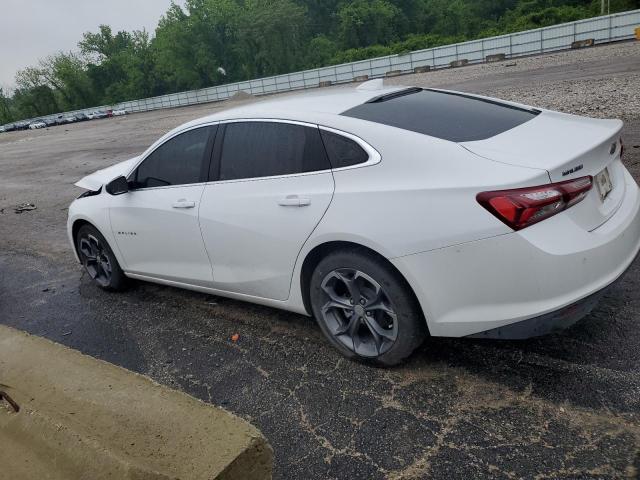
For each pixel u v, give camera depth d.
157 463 1.93
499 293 2.61
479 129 3.01
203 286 4.03
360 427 2.73
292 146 3.26
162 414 2.22
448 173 2.68
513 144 2.80
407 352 2.99
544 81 17.97
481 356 3.14
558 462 2.33
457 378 2.98
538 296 2.54
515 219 2.47
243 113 3.61
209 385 3.31
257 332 3.87
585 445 2.39
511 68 28.42
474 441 2.51
